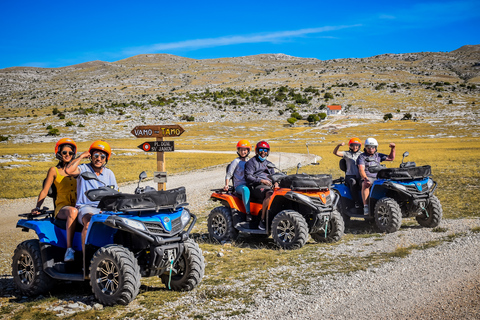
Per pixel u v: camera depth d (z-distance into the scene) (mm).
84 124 153250
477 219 9273
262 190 8000
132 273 4441
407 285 5035
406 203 8984
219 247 7758
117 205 4539
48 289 5234
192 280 4992
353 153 9750
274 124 159250
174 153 68438
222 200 8664
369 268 5859
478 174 19938
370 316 4152
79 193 5152
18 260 5297
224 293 4973
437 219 8781
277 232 7527
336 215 7891
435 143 77438
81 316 4309
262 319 4141
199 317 4223
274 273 5836
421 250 6762
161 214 4762
